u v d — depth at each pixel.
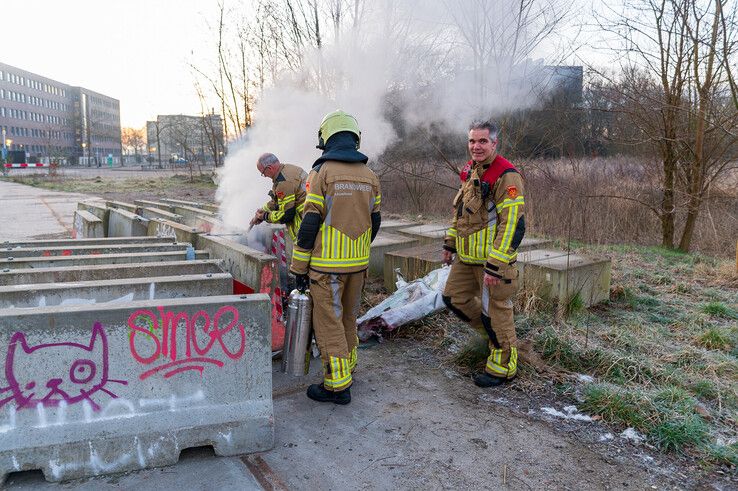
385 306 4.66
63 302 2.99
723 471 2.63
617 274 6.27
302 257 3.17
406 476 2.57
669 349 4.09
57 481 2.44
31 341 2.39
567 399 3.38
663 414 3.04
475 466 2.66
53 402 2.43
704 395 3.40
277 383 3.56
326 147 3.27
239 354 2.68
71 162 93.50
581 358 3.87
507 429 3.02
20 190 23.59
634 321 4.66
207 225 6.44
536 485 2.52
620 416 3.09
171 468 2.57
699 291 5.73
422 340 4.37
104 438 2.48
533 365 3.75
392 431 2.98
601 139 9.69
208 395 2.65
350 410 3.22
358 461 2.69
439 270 4.97
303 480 2.52
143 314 2.51
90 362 2.46
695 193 7.93
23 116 103.25
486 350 3.86
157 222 6.07
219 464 2.62
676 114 7.89
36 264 3.88
